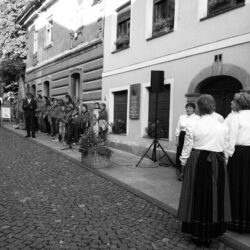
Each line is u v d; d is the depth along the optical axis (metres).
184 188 4.52
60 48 18.83
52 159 10.43
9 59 25.61
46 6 20.94
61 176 8.19
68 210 5.71
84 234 4.73
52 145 13.20
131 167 9.44
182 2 9.72
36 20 23.23
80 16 16.41
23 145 13.23
